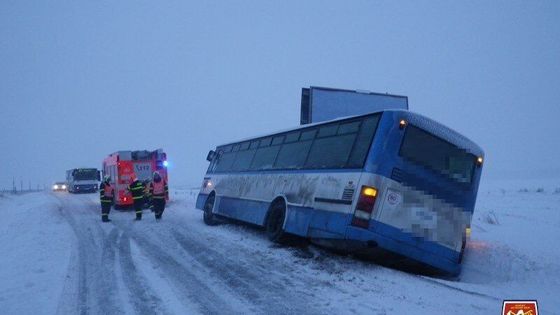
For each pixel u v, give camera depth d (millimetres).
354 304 6508
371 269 8484
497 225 15781
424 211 8656
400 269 9359
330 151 9883
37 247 11742
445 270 8805
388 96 19250
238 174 14914
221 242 12164
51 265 9438
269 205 11953
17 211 26250
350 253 9102
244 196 13844
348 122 9656
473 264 10070
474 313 6133
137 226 16359
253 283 7785
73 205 27844
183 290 7453
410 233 8500
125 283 7953
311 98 18422
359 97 18906
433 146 8859
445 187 8898
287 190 11133
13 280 8258
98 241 12789
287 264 9172
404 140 8602
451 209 8922
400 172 8508
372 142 8594
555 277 8820
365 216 8289
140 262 9734
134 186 18766
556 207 22453
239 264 9305
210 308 6504
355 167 8758
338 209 8812
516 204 25188
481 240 12141
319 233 9273
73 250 11289
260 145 14070
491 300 6711
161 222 17500
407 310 6227
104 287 7699
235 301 6805
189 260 9875
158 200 18453
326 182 9469
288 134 12344
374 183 8352
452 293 7023
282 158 12156
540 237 12977
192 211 22203
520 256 10250
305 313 6191
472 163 9266
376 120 8797
